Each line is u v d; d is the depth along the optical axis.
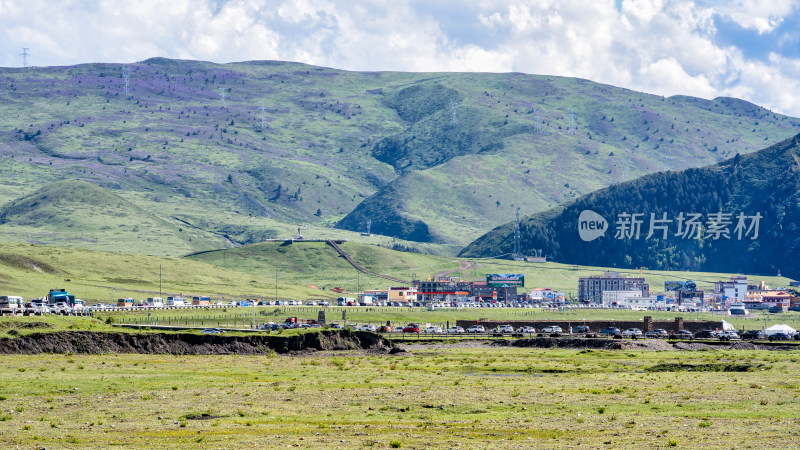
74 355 178.00
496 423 96.50
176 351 195.38
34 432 88.62
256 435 87.31
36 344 179.25
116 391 123.25
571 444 82.56
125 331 196.75
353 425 94.88
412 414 103.94
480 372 164.50
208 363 173.50
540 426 94.19
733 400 117.12
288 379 145.12
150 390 125.25
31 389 121.69
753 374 157.00
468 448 80.12
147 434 87.69
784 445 81.12
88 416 100.12
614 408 109.44
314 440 84.25
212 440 84.06
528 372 164.75
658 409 108.50
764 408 108.62
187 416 101.12
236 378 144.62
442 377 152.25
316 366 174.62
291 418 99.88
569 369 168.12
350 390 128.00
